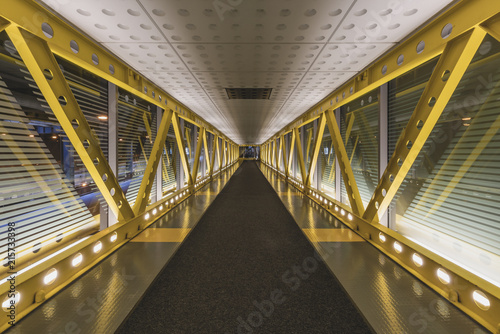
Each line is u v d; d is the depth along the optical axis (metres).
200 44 2.18
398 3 1.56
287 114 6.37
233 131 11.32
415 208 2.72
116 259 2.43
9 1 1.38
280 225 4.06
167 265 2.57
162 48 2.27
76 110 2.02
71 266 2.01
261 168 17.73
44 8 1.56
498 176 1.84
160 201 4.31
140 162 4.15
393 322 1.50
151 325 1.66
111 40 2.11
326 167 5.96
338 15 1.70
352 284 1.96
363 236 3.10
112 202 2.65
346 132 4.48
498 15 1.31
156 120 4.64
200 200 5.68
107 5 1.56
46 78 1.69
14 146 2.05
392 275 2.11
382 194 2.69
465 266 2.13
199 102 4.88
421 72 2.56
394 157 2.40
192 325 1.66
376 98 3.44
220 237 3.47
